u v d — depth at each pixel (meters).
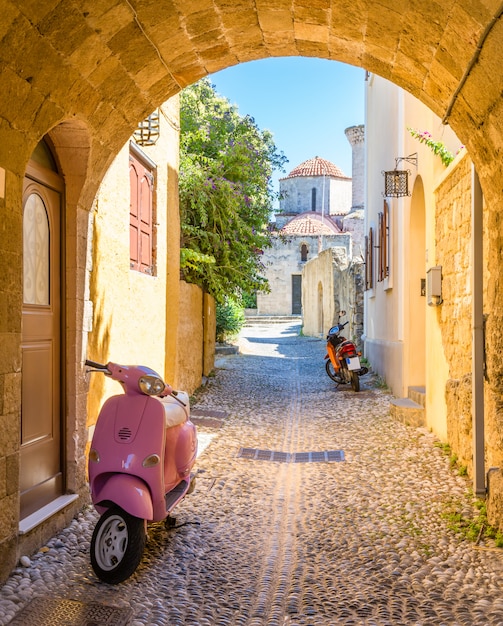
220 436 7.75
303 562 4.00
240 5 4.12
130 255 6.82
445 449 6.51
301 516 4.91
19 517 3.77
